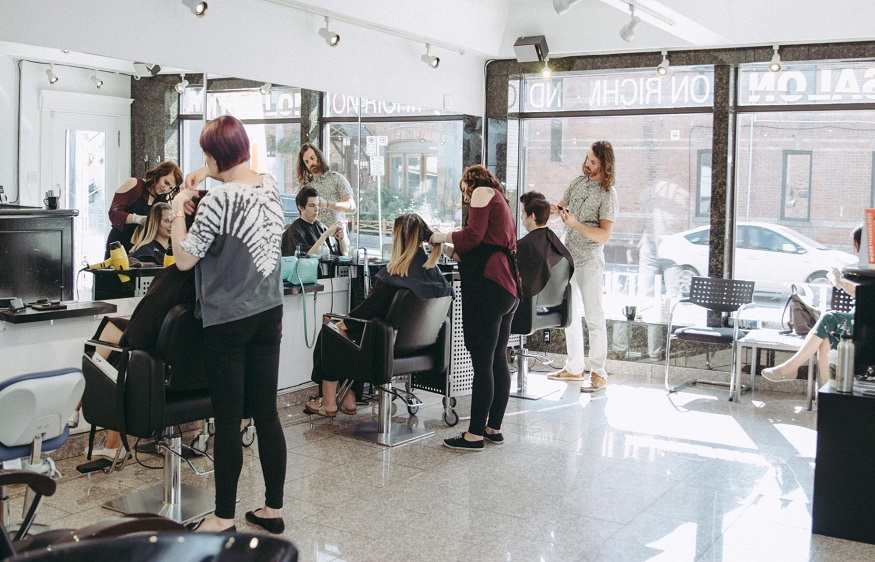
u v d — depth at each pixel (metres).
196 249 3.04
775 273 6.59
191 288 3.28
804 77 6.33
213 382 3.15
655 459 4.56
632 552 3.32
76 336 4.21
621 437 5.00
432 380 5.32
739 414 5.59
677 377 6.76
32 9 4.02
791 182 6.48
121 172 4.44
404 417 5.40
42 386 2.77
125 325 3.59
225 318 3.08
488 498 3.92
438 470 4.32
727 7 5.95
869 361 3.63
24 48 4.00
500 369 4.74
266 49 5.29
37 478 2.29
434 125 6.92
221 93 4.99
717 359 6.60
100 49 4.32
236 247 3.07
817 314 5.89
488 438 4.82
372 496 3.92
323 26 5.70
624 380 6.72
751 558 3.28
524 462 4.48
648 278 7.01
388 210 6.52
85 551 1.16
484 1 6.61
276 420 3.36
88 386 3.45
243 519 3.59
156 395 3.23
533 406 5.78
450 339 5.05
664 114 6.84
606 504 3.86
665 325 6.82
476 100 7.34
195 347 3.26
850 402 3.44
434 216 7.08
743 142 6.61
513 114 7.34
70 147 4.22
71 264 4.21
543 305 5.66
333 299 5.92
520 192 7.51
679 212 6.86
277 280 3.24
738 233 6.70
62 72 4.15
